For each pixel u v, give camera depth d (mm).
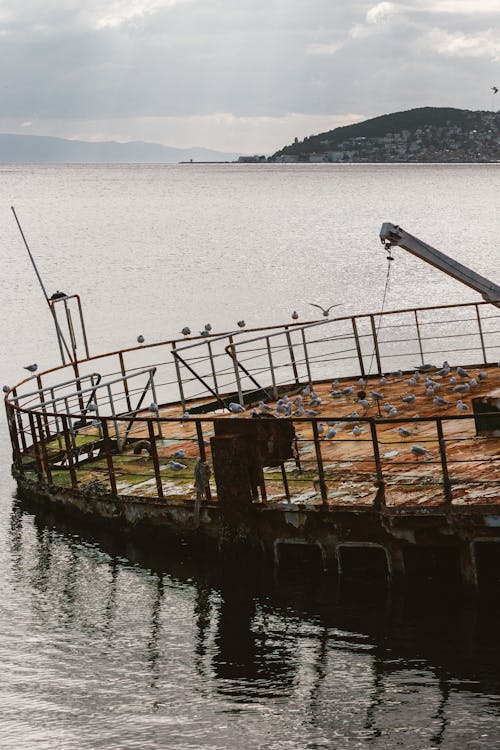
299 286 68250
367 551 16688
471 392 23641
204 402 26922
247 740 12586
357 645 14680
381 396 21656
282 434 17094
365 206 171250
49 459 23031
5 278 76375
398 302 59625
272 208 168250
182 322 54469
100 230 123312
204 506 17891
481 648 14242
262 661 14508
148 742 12617
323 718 12914
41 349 46875
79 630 15875
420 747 12164
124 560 18781
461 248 91750
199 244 103188
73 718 13273
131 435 24047
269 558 17219
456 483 16562
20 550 19562
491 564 15562
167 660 14750
